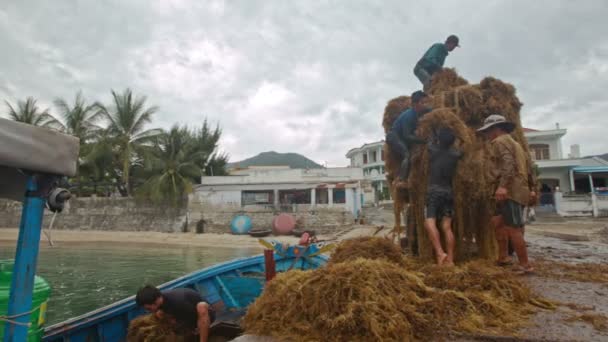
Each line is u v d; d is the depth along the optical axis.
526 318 2.76
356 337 2.34
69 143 2.70
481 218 5.02
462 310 2.73
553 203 28.69
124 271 16.11
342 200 33.03
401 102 6.43
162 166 31.56
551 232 12.45
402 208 5.71
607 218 25.64
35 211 2.62
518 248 4.31
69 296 11.80
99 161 32.94
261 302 2.95
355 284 2.62
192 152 35.38
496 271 3.43
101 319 5.23
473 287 3.15
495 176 4.39
